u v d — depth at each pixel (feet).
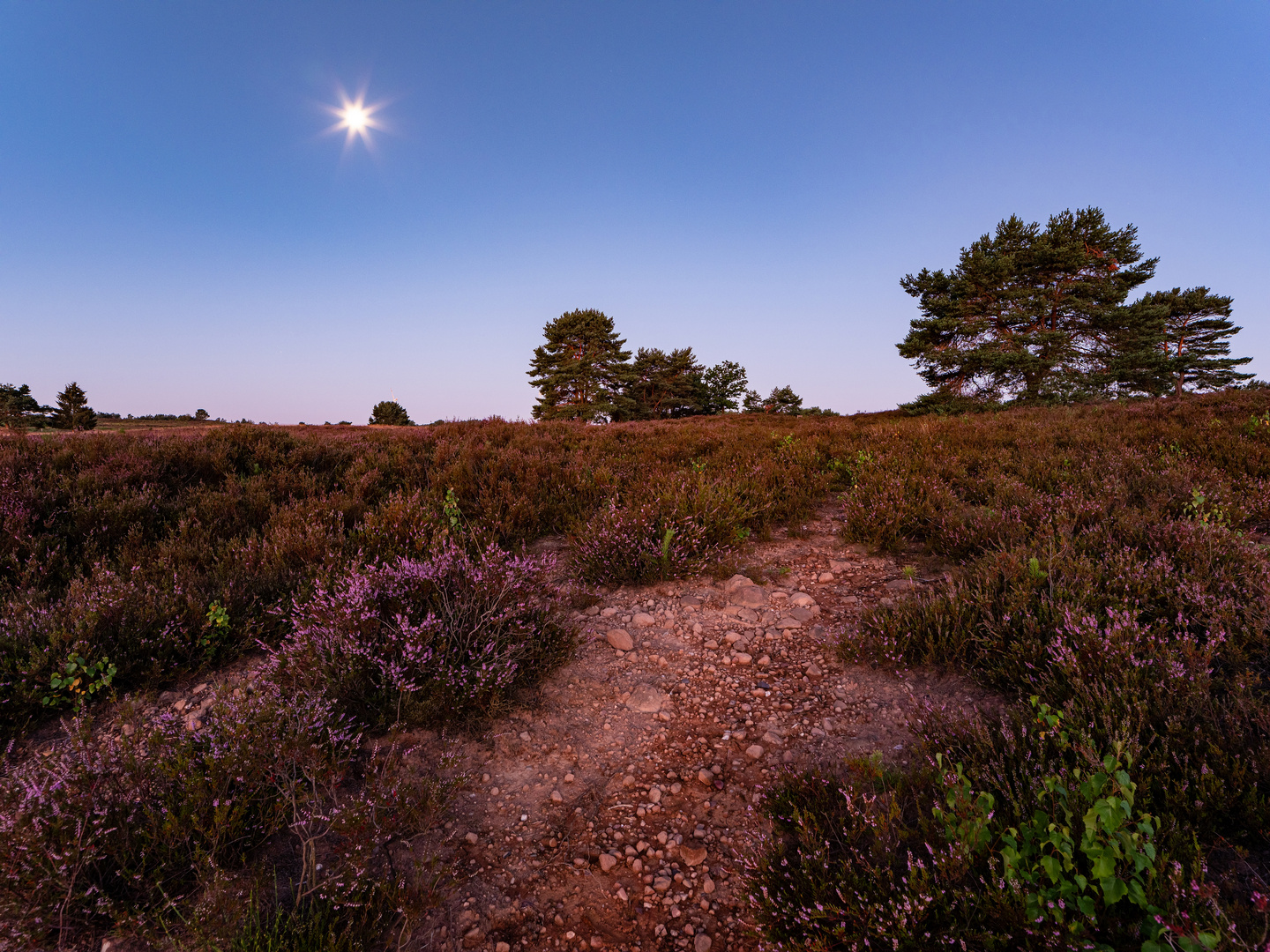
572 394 193.47
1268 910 5.16
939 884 6.44
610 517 18.11
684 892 7.55
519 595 12.98
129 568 15.07
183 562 15.47
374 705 10.37
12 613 12.19
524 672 11.73
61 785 7.53
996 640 11.18
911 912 6.07
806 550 19.22
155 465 23.18
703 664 12.80
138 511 18.33
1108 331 104.88
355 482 23.66
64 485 19.45
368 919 6.96
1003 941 5.74
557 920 7.23
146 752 8.77
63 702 10.63
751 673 12.36
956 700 10.56
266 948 6.30
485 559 13.66
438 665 11.01
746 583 16.16
